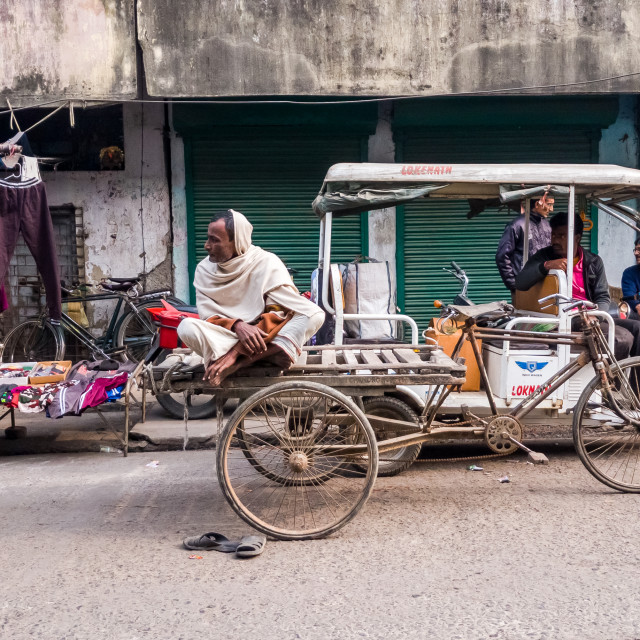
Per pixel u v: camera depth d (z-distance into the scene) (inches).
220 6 313.7
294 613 125.3
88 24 309.1
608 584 133.7
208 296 160.9
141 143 350.3
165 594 133.7
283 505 179.9
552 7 322.0
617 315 239.8
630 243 365.1
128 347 306.5
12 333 316.5
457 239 366.3
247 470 213.6
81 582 139.6
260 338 151.3
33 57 308.8
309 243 361.7
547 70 324.5
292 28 317.1
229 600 130.8
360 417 158.6
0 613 127.8
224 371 154.3
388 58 320.8
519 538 156.5
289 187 358.6
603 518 167.6
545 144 362.3
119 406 294.8
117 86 311.9
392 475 204.1
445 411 207.3
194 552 153.6
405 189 204.7
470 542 154.8
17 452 243.0
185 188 354.0
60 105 309.9
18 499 191.8
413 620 121.8
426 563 144.6
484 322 211.6
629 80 326.0
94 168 363.3
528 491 188.1
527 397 190.2
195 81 315.9
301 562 146.7
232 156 354.6
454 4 320.5
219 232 155.2
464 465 214.2
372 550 151.8
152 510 180.7
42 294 354.0
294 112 349.4
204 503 184.5
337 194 204.5
